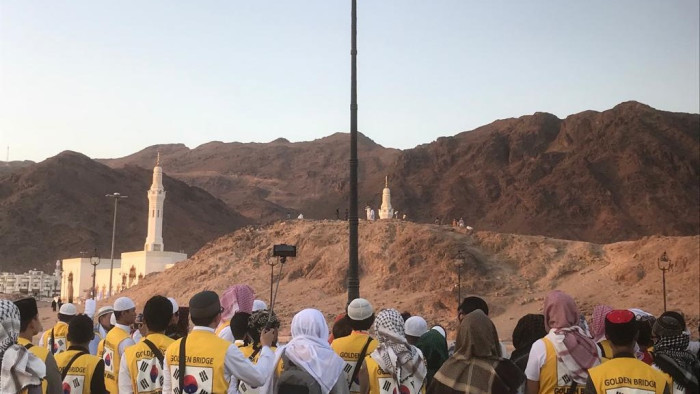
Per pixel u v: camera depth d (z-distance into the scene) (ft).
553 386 29.30
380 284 239.09
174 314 39.45
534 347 29.89
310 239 269.03
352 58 72.64
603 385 26.91
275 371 30.50
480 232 257.14
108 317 47.11
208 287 253.65
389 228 264.72
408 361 30.71
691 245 218.38
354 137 70.95
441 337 38.86
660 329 32.42
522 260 238.89
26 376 26.99
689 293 201.87
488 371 26.63
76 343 35.73
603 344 33.96
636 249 231.71
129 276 351.25
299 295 238.89
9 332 27.37
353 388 33.53
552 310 30.25
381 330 31.53
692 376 31.58
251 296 38.19
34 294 516.73
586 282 221.66
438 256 239.71
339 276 243.81
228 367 29.32
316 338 29.37
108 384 38.32
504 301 214.69
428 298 216.74
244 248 278.67
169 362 29.86
